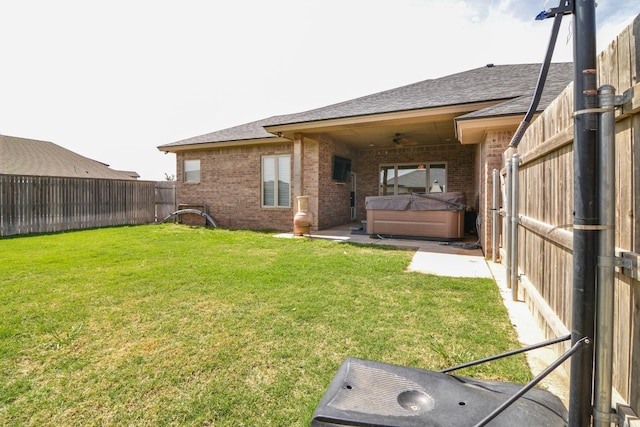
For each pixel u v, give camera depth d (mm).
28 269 4863
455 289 3896
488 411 1311
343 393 1439
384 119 7730
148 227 11344
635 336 1297
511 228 3770
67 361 2266
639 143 1244
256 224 11352
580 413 1284
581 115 1264
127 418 1717
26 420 1698
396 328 2791
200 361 2264
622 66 1321
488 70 9922
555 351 2324
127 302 3428
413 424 1211
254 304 3361
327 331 2729
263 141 10750
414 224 8070
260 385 1993
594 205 1259
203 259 5621
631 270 1232
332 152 10875
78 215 10906
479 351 2396
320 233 9477
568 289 2119
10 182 9312
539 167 2797
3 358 2307
